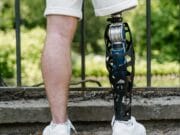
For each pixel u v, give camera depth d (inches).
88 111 112.5
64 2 95.1
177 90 122.0
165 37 385.7
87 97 119.4
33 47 370.0
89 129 114.2
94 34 425.7
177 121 115.2
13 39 379.9
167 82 279.7
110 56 97.5
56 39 95.7
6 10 424.8
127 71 98.0
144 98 119.3
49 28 96.5
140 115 113.0
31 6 423.8
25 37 375.2
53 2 95.4
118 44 96.9
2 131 113.9
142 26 399.5
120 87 97.1
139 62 376.2
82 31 122.0
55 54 95.6
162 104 113.3
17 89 119.7
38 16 424.2
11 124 113.6
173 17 386.9
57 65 95.5
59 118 97.3
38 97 120.6
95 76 380.2
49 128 97.3
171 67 325.7
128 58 103.0
